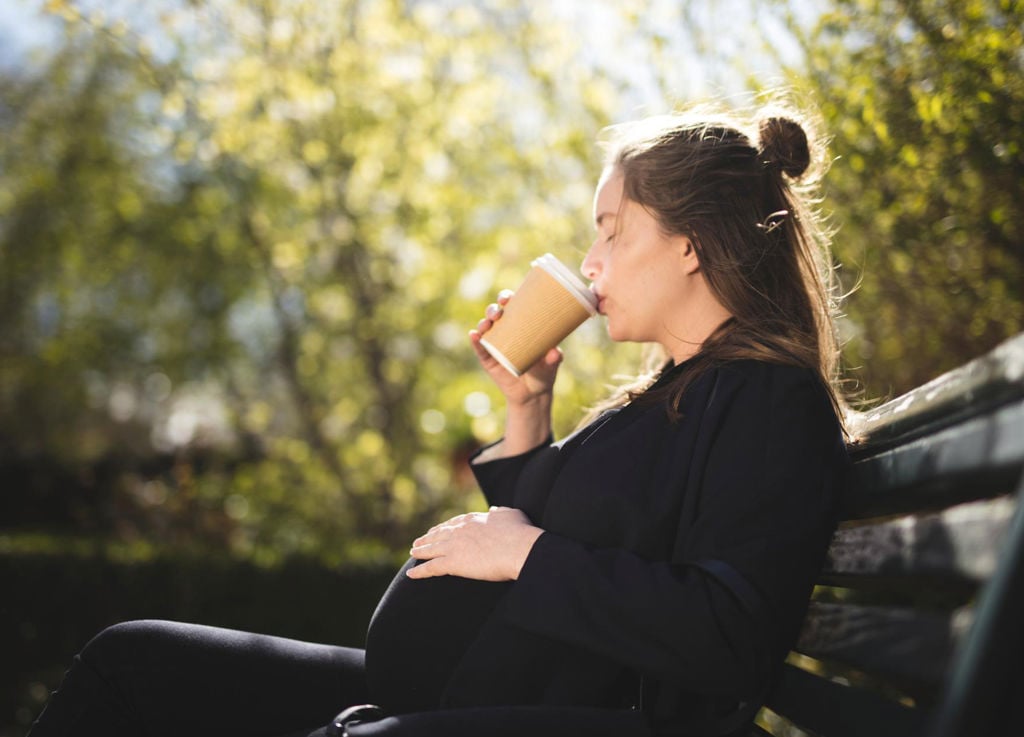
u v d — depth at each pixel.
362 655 1.57
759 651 1.12
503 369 1.81
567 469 1.35
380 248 7.61
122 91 9.26
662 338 1.52
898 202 2.52
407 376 7.92
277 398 9.28
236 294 9.03
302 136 7.45
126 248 9.12
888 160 2.46
